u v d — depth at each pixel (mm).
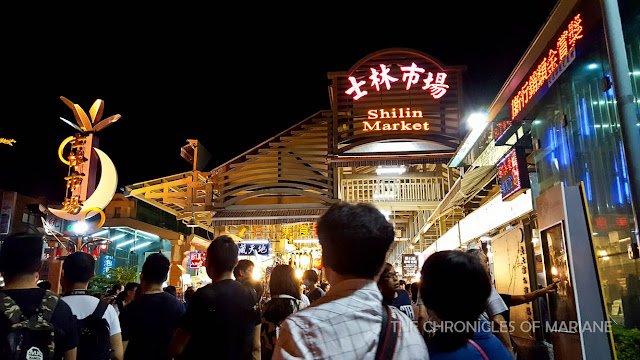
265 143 15086
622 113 4418
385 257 1640
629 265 5383
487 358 1851
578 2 5566
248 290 3520
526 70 7188
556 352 4793
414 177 15539
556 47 6332
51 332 2348
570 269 4363
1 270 2510
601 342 4148
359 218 1622
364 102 12289
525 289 8156
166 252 41156
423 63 12438
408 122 11977
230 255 3494
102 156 17469
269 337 4219
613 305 5688
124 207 34781
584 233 4473
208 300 3242
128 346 3688
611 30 4609
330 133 14578
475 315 1933
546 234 5121
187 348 3199
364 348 1430
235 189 15109
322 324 1441
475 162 11695
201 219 16750
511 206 8633
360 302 1521
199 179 15516
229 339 3221
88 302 3469
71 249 18781
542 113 7660
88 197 17094
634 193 4254
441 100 12125
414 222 20344
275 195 15125
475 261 1985
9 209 30188
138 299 3877
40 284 5941
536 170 7949
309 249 26297
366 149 12070
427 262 2070
